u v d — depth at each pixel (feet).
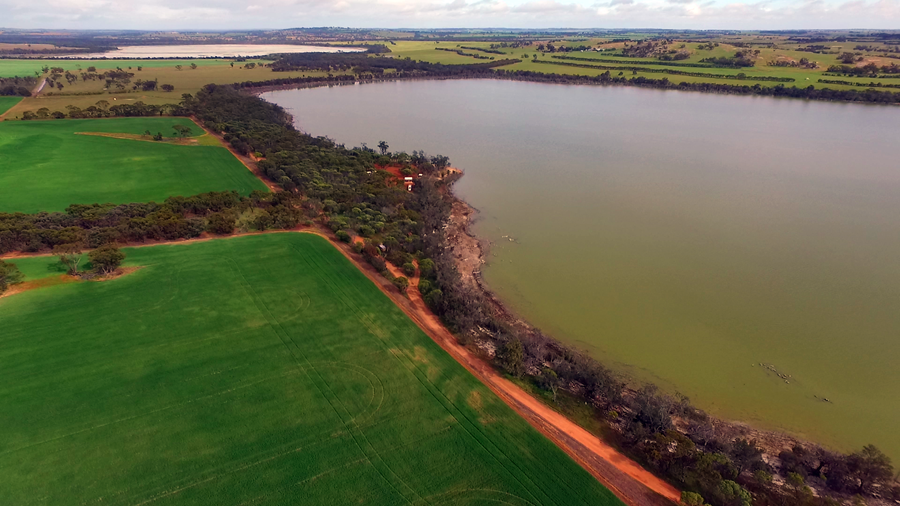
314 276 253.24
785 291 265.95
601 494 143.23
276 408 168.55
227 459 149.07
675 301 257.34
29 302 217.97
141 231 278.26
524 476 147.64
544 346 214.48
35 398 167.63
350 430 161.07
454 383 184.24
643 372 206.28
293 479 143.33
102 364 184.55
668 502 142.61
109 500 135.74
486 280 275.59
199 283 241.35
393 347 202.28
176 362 187.62
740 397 192.75
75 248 245.65
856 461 150.20
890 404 188.55
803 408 187.11
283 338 204.33
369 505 136.87
